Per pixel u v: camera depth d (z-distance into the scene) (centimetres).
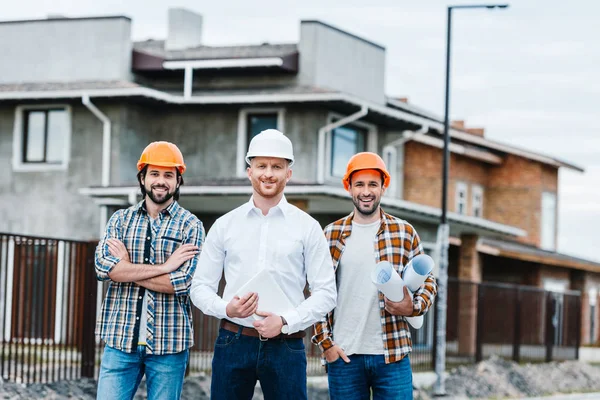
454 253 3341
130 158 2647
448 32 1950
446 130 1934
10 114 2748
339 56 2759
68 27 2792
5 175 2747
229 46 2948
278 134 667
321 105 2548
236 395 678
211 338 1731
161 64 2705
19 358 1509
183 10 3016
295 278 674
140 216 723
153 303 708
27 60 2830
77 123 2683
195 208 2538
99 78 2745
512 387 2041
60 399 1221
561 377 2347
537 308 2638
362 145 2747
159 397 708
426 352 2053
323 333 736
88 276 1405
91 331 1404
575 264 3922
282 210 671
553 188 4269
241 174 2605
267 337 650
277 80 2684
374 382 741
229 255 675
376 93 2927
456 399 1805
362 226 746
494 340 2356
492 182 4125
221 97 2566
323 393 1546
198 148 2653
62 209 2688
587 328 4188
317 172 2544
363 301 736
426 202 3481
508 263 3831
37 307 1320
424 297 730
